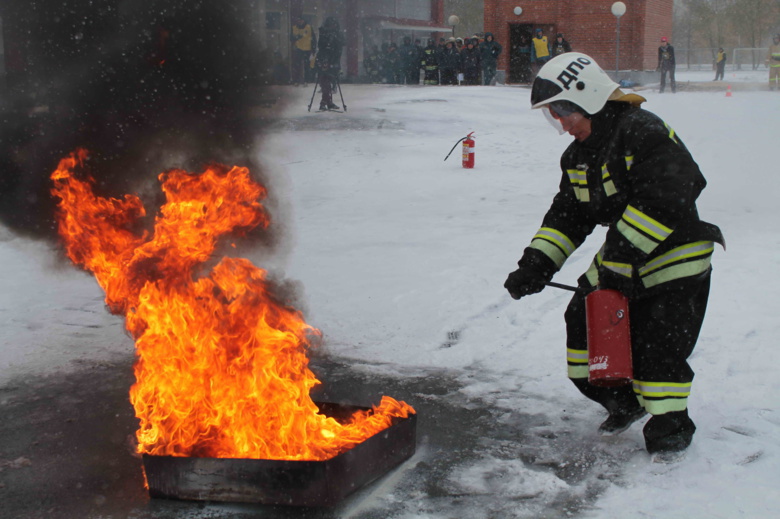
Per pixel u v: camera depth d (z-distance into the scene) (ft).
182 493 10.55
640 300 11.46
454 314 19.08
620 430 12.37
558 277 22.17
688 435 11.44
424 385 14.98
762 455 11.58
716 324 17.75
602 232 28.17
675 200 10.44
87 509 10.58
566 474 11.34
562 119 11.42
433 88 91.20
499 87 93.15
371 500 10.62
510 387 14.79
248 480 10.25
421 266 23.93
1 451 12.46
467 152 45.88
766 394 13.89
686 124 63.67
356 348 17.07
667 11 119.14
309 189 39.45
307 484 10.06
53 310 20.33
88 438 12.91
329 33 66.54
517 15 111.75
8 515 10.48
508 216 32.35
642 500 10.44
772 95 93.56
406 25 120.88
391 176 43.78
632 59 111.14
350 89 89.45
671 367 11.30
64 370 16.10
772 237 26.71
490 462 11.74
